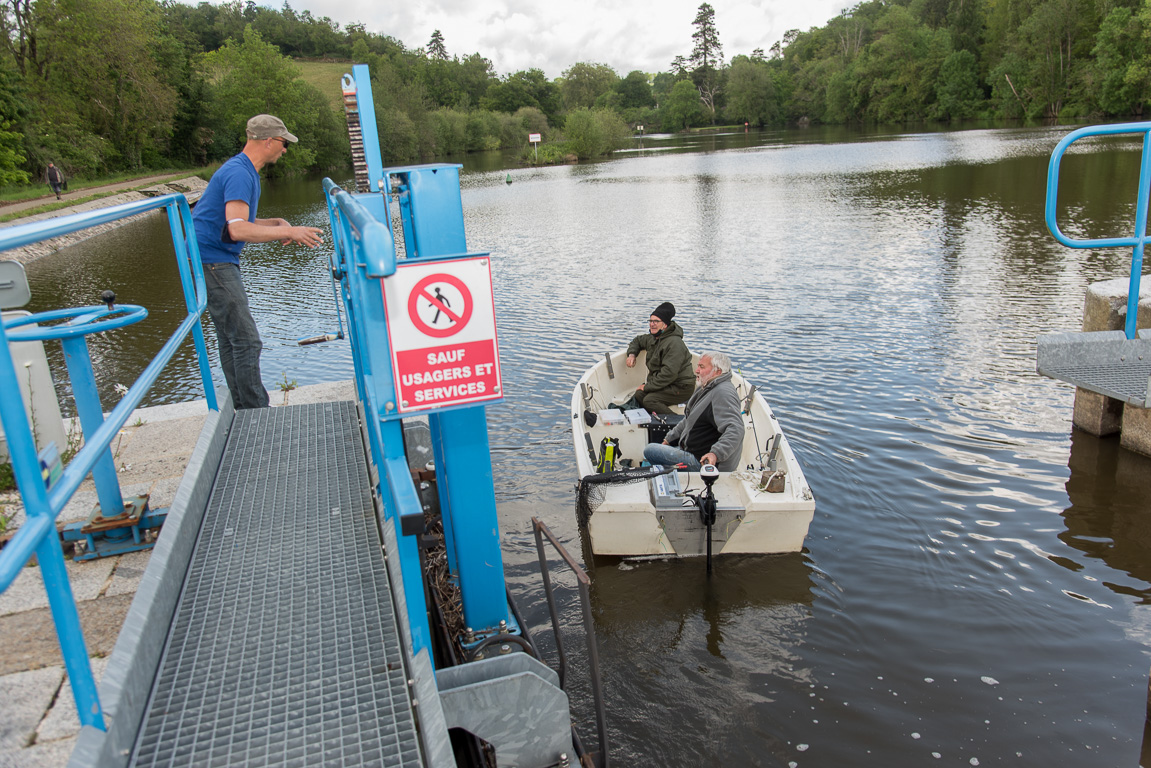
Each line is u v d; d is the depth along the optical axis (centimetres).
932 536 543
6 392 141
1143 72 5731
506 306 1329
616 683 413
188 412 468
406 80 11219
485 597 272
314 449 347
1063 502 580
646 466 555
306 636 220
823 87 10975
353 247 255
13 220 2505
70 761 152
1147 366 471
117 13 4731
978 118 8412
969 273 1346
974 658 420
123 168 5059
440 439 292
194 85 5769
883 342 992
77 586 273
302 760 177
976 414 748
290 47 13562
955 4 9231
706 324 1136
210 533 278
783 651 433
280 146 411
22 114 3925
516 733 235
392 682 202
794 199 2617
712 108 13062
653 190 3325
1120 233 1595
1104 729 366
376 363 192
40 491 148
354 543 268
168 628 225
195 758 177
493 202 3278
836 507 586
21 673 224
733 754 362
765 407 629
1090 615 452
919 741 364
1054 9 6869
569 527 577
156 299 1513
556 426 778
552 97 11862
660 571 512
